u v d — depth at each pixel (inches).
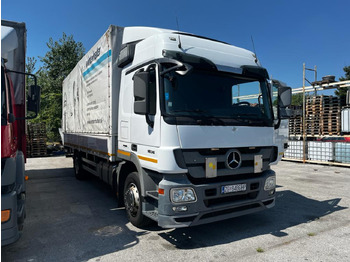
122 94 190.9
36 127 642.2
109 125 201.2
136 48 175.3
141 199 163.5
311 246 148.9
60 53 976.9
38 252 142.0
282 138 291.1
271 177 166.4
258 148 164.9
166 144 136.0
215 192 144.1
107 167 223.5
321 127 477.1
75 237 161.3
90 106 254.2
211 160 143.4
